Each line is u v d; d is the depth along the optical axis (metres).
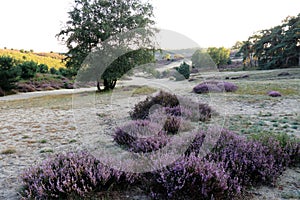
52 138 4.33
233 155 2.46
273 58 32.12
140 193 2.11
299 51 30.05
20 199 2.08
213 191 1.89
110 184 2.18
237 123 4.80
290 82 13.40
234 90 10.54
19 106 10.09
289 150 2.73
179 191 1.92
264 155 2.44
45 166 2.35
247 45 37.69
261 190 2.13
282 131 4.15
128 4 9.11
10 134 4.83
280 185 2.21
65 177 2.07
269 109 6.64
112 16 9.52
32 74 26.11
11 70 21.16
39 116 7.07
